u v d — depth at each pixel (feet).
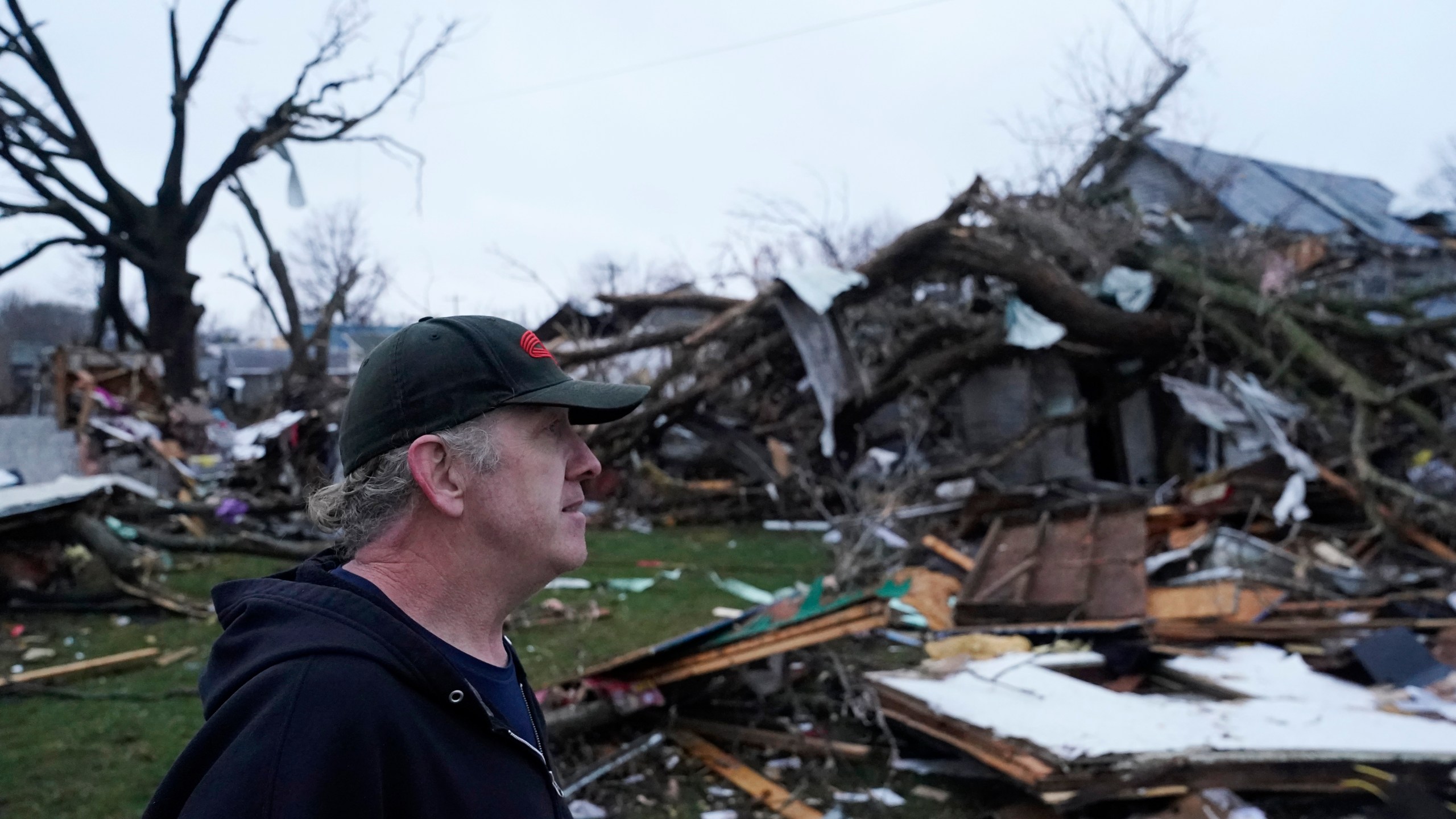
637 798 12.88
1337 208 73.26
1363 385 30.17
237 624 3.88
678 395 38.81
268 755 3.23
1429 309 56.85
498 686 4.23
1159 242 42.32
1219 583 19.71
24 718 15.70
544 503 4.15
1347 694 14.47
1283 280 36.68
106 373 47.32
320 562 4.33
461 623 4.17
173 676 18.11
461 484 4.04
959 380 42.47
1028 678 14.76
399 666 3.64
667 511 40.01
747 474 42.52
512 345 4.24
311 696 3.38
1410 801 10.66
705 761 14.03
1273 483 28.02
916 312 41.09
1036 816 11.85
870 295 35.68
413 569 4.10
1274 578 20.45
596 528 37.32
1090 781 11.09
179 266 66.74
